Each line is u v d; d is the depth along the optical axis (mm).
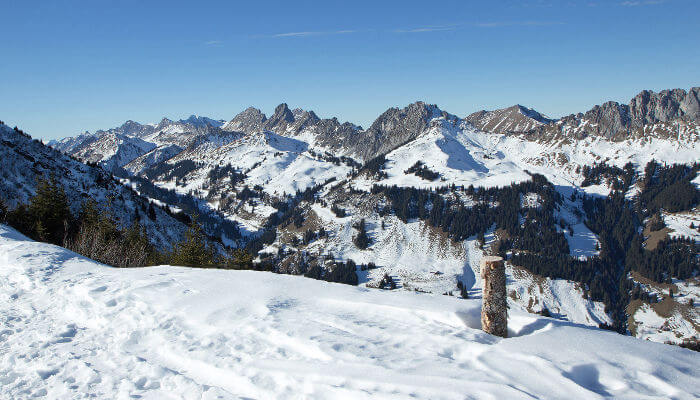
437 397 5102
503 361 6152
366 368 6074
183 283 12312
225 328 8586
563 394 5141
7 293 12328
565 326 7711
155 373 6602
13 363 7391
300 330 8062
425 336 7531
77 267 15586
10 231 23000
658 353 6305
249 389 5934
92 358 7492
